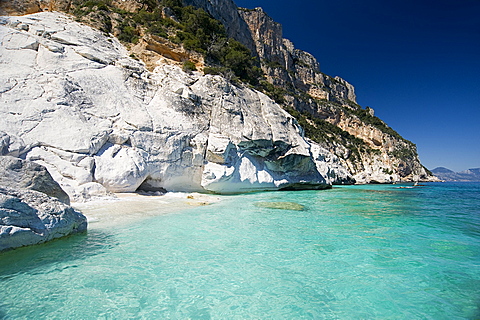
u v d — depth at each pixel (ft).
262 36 254.47
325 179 91.40
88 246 20.17
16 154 32.73
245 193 65.21
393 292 15.10
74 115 41.55
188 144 54.19
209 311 12.59
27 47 48.14
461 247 23.15
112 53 61.16
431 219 36.47
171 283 15.12
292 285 15.53
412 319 12.52
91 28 67.67
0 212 16.49
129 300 13.16
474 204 57.16
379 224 31.78
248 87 83.76
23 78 41.55
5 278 14.89
